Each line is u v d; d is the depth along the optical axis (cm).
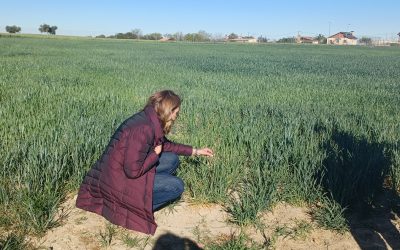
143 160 227
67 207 267
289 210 279
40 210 242
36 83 749
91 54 2056
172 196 261
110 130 382
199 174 308
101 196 247
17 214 244
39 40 4434
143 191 233
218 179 294
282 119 467
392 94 766
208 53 2756
